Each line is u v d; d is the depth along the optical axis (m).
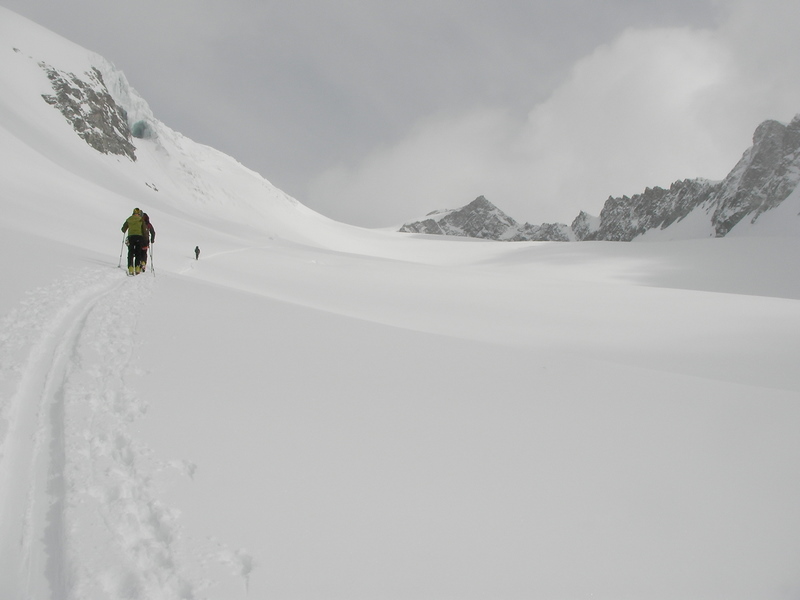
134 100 109.38
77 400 4.69
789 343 20.16
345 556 3.00
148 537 3.01
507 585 2.95
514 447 4.82
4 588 2.59
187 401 4.97
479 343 9.55
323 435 4.59
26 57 88.31
